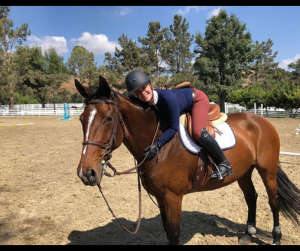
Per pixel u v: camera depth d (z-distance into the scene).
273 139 3.29
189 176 2.67
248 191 3.49
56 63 54.12
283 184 3.33
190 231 3.65
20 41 40.12
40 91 46.53
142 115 2.56
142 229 3.72
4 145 11.23
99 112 2.28
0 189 5.49
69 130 17.08
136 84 2.34
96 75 36.47
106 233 3.61
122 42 39.84
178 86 2.84
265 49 72.38
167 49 41.97
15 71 40.75
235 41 32.94
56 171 6.98
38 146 10.97
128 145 2.64
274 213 3.29
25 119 28.52
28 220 4.04
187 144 2.60
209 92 35.25
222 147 2.81
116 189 5.46
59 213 4.29
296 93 26.20
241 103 35.22
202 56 35.66
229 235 3.55
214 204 4.60
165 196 2.59
